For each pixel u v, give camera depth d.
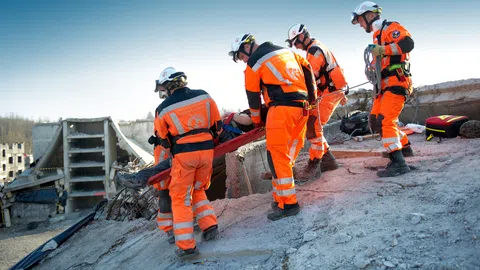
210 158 4.61
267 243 4.15
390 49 4.80
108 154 23.73
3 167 75.38
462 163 4.93
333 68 5.61
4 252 18.08
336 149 7.74
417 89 9.86
